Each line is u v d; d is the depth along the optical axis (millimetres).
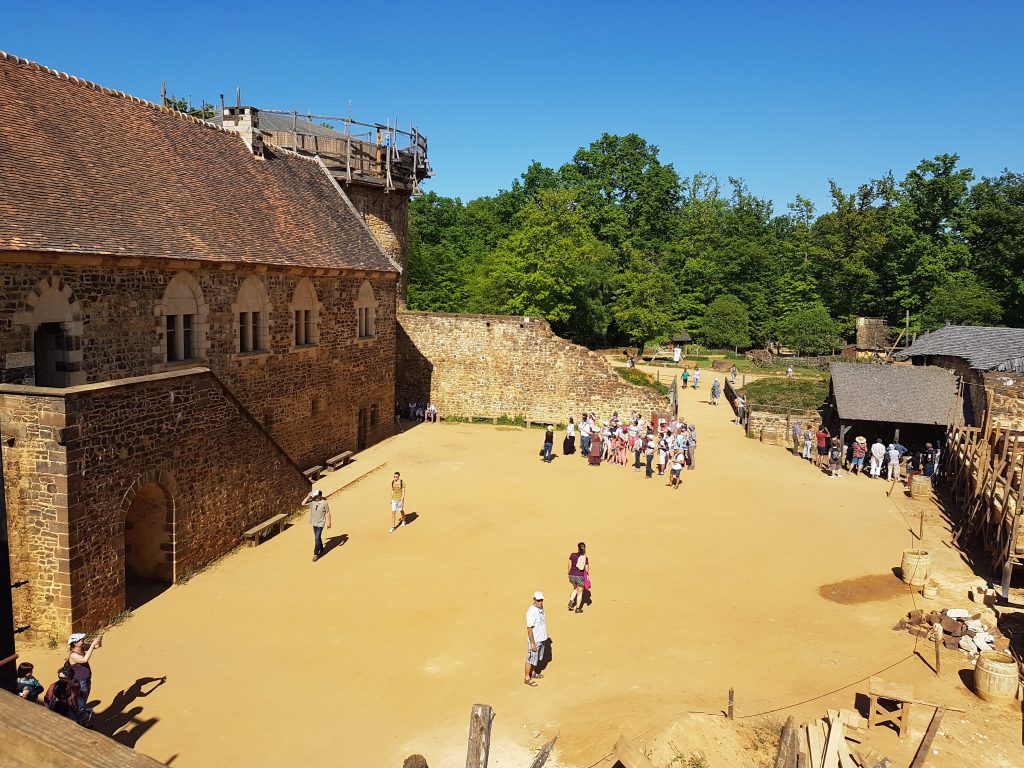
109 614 14875
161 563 16953
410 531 21234
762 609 17031
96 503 14312
